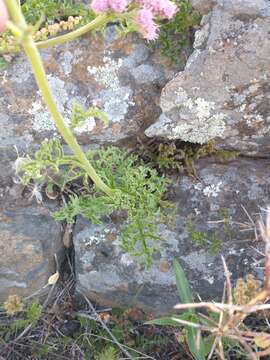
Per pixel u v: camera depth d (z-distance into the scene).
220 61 0.35
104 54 0.38
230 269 0.39
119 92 0.39
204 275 0.40
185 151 0.40
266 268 0.25
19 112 0.39
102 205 0.37
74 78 0.39
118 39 0.38
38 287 0.42
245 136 0.38
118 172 0.38
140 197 0.37
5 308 0.40
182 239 0.40
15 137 0.39
